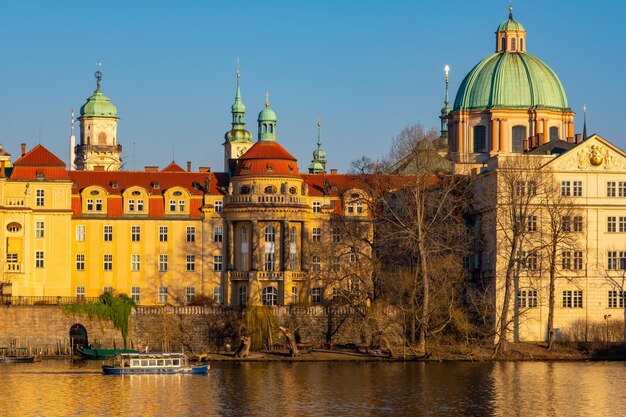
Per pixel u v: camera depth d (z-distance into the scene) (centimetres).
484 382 18450
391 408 16188
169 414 15700
